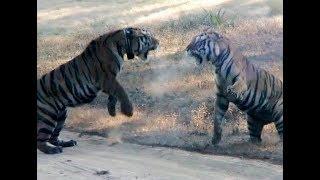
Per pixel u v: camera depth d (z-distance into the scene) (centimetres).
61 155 1166
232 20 1196
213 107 1163
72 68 1209
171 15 1260
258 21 1170
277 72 1113
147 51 1209
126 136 1234
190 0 1251
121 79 1261
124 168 1075
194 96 1190
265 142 1102
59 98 1200
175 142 1184
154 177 1025
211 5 1226
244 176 1012
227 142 1134
